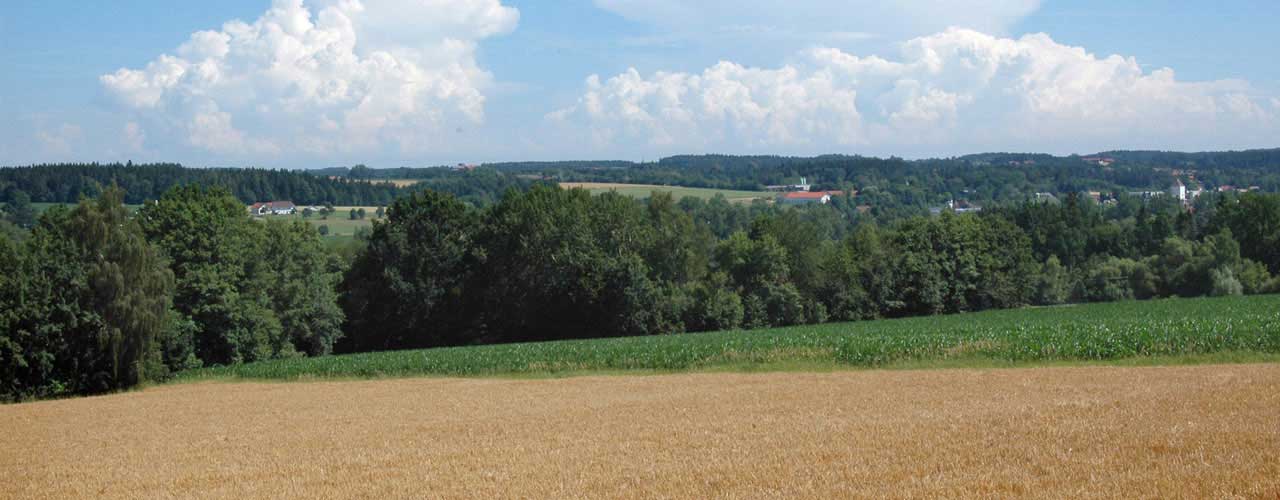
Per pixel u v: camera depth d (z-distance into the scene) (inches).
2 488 665.6
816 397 1001.5
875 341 1486.2
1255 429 600.4
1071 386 973.8
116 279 1739.7
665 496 500.1
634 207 3186.5
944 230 3508.9
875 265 3366.1
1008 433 639.8
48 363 1692.9
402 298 2832.2
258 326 2206.0
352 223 4832.7
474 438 797.9
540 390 1285.7
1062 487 463.2
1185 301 2743.6
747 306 3080.7
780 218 3481.8
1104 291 3759.8
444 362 1717.5
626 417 903.7
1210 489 440.8
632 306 2829.7
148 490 624.1
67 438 999.0
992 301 3518.7
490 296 3006.9
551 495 520.4
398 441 805.9
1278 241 3654.0
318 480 620.4
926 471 522.9
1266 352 1208.8
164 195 2304.4
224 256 2154.3
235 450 808.9
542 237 2952.8
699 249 3201.3
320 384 1632.6
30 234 1931.6
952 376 1162.0
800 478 523.2
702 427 789.9
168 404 1378.0
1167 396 815.1
